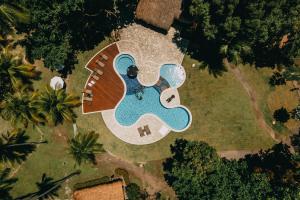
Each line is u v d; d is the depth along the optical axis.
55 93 43.19
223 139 50.12
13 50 48.31
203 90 51.16
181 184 43.94
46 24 42.41
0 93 43.94
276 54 53.41
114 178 47.31
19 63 45.00
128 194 46.31
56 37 44.06
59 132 47.59
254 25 42.81
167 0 49.06
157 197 47.56
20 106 41.31
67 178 46.22
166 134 49.31
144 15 49.78
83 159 46.16
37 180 46.22
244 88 52.09
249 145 50.50
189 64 51.75
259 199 42.28
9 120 43.78
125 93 49.91
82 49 50.25
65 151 47.19
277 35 47.88
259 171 47.91
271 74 53.12
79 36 48.81
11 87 44.50
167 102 50.22
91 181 46.66
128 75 50.25
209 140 49.78
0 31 46.62
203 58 52.09
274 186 43.88
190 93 50.91
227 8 42.88
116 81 50.12
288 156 49.75
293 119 52.19
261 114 51.69
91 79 49.69
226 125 50.56
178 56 51.78
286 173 47.84
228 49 47.59
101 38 50.97
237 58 48.25
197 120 50.19
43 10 41.03
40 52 44.41
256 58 53.12
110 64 50.50
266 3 42.47
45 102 42.34
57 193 46.03
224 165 44.66
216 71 51.88
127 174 47.41
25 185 45.94
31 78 48.12
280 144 51.09
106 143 48.16
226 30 44.19
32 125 47.06
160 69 51.16
